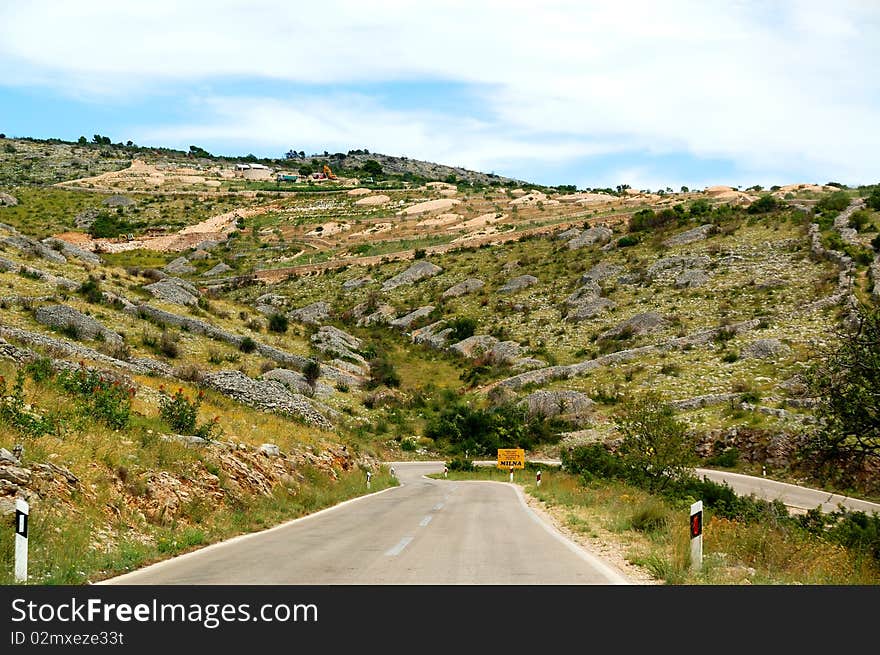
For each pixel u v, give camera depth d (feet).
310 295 296.30
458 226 405.18
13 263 141.90
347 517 54.13
